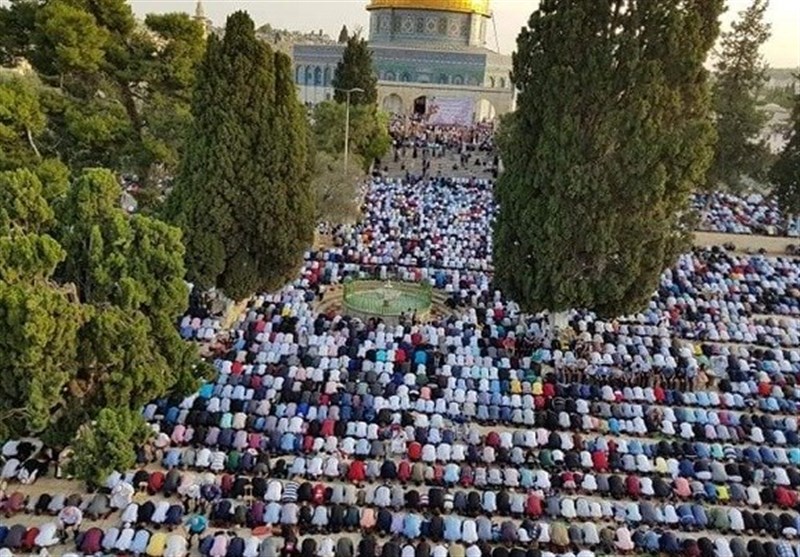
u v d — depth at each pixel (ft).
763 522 79.00
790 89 316.60
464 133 321.73
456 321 124.77
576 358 113.39
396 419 92.32
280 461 83.15
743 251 189.98
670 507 79.77
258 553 70.08
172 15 127.24
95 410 75.25
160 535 70.95
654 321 131.44
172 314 83.92
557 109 116.37
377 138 232.12
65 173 111.75
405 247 165.89
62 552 70.95
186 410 89.40
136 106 139.03
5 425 72.08
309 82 363.97
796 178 205.57
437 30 353.31
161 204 125.29
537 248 118.62
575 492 84.17
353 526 75.10
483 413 96.32
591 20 113.80
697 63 114.01
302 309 125.18
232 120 111.34
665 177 112.57
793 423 98.17
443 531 74.33
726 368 112.78
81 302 78.89
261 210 114.62
